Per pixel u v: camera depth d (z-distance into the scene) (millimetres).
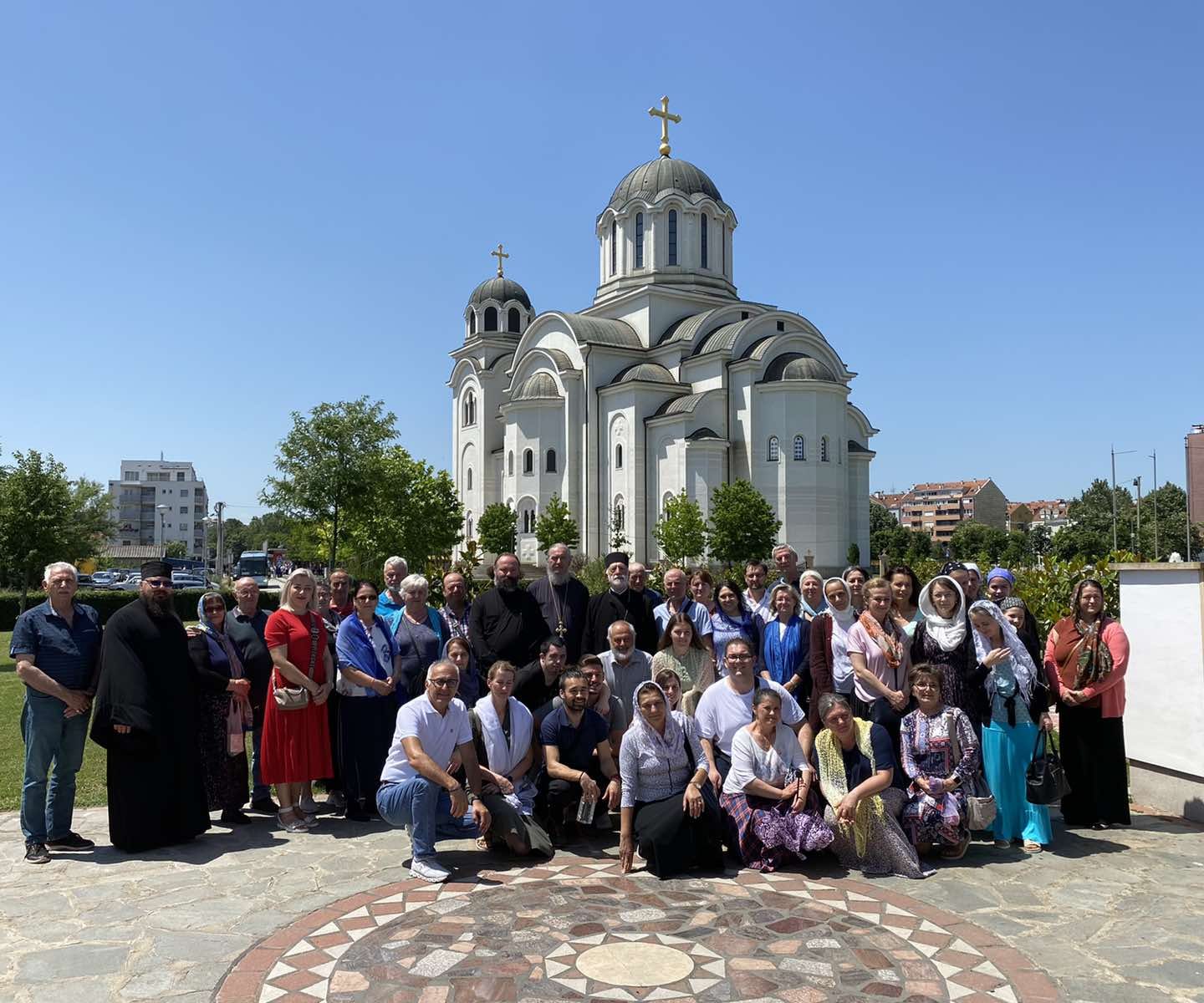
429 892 7039
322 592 11062
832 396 44438
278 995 5289
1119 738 8711
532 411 50531
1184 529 87938
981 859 7781
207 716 9133
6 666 23891
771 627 9844
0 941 6125
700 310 52312
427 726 7836
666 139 54781
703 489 44844
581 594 10703
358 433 40469
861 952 5828
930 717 7961
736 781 7875
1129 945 5957
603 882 7258
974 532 95562
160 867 7762
